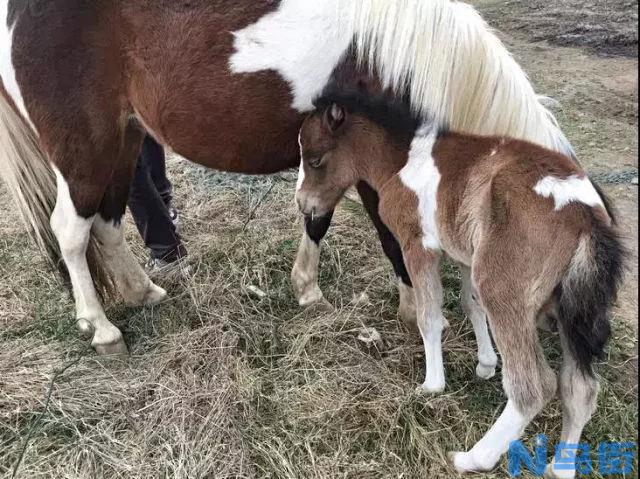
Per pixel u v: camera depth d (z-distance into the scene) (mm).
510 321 1759
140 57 2283
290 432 2166
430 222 2027
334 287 3012
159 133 2459
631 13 7574
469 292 2223
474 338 2611
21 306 2891
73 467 2055
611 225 1692
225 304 2859
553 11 8039
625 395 2264
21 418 2260
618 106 5004
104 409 2279
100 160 2453
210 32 2160
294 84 2182
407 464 2061
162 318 2809
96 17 2250
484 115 2146
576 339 1673
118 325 2814
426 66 2051
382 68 2115
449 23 2051
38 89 2316
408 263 2141
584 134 4531
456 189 1923
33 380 2412
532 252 1698
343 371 2414
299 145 2346
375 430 2168
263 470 2047
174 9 2184
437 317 2146
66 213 2527
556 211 1676
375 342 2574
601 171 3963
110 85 2350
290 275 3098
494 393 2318
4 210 3814
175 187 3992
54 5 2244
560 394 1850
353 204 3701
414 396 2262
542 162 1766
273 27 2135
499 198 1753
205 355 2514
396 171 2129
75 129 2363
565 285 1646
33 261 3244
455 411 2223
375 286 2986
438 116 2090
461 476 1994
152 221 3025
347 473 2021
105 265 2803
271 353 2570
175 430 2160
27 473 2033
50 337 2701
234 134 2314
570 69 5926
